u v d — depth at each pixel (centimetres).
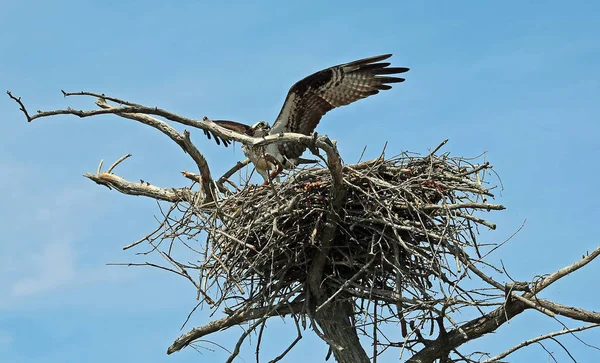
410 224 1448
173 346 1652
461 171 1497
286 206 1432
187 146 1541
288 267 1512
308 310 1527
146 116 1602
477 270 1514
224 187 1709
